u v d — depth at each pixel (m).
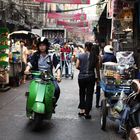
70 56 22.25
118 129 8.77
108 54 11.20
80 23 44.81
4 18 24.73
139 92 6.98
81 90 10.23
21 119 9.59
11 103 12.12
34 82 8.57
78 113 10.59
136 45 15.95
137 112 6.97
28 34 22.86
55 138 7.84
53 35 36.12
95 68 10.12
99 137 8.05
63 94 14.62
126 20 16.30
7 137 7.79
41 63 8.90
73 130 8.63
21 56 17.73
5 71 15.23
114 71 8.86
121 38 16.88
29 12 38.19
